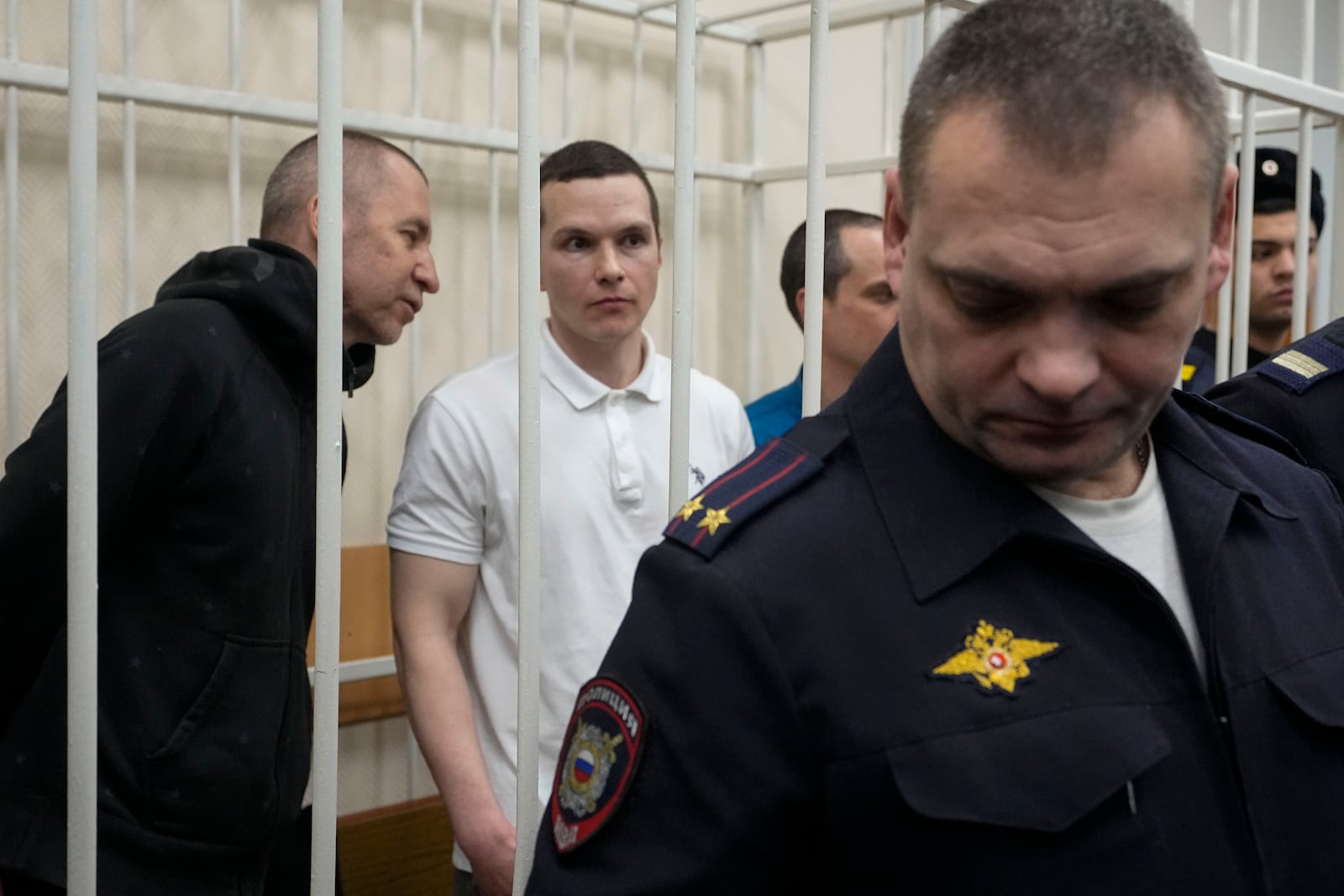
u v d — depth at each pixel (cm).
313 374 135
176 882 119
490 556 159
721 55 263
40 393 179
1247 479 73
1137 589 63
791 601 62
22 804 109
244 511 122
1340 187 150
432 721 150
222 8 192
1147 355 58
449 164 220
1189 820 60
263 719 125
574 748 65
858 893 61
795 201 278
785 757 60
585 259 164
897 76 286
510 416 160
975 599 63
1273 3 329
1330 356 122
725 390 187
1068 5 58
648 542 166
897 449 67
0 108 171
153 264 188
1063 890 57
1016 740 59
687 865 60
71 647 78
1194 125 56
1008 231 55
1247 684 64
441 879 218
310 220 149
